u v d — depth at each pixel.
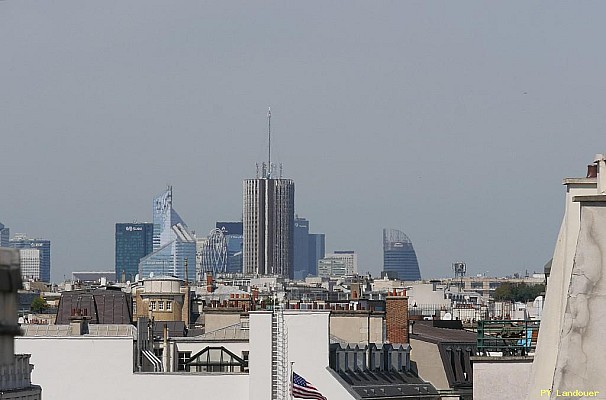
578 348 78.38
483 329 140.62
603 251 78.56
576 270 78.81
